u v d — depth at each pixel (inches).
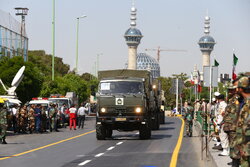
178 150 1128.2
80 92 5324.8
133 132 1903.3
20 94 2571.4
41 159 930.7
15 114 1920.5
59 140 1482.5
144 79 1488.7
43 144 1320.1
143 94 1462.8
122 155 1010.7
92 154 1032.8
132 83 1472.7
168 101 7534.5
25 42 3398.1
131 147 1214.9
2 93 2409.0
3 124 1348.4
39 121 1941.4
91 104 5531.5
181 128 2258.9
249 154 436.1
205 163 869.8
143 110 1457.9
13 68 2534.5
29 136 1713.8
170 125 2600.9
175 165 837.8
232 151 618.8
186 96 7190.0
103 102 1465.3
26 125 1941.4
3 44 2859.3
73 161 895.1
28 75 2564.0
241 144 449.1
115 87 1472.7
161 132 1915.6
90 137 1633.9
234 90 664.4
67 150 1131.3
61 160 912.9
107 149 1157.7
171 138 1553.9
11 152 1080.8
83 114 2380.7
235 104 652.7
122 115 1459.2
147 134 1492.4
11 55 3041.3
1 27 2812.5
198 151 1104.2
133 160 914.7
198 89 2763.3
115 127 1491.1
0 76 2522.1
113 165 834.8
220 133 898.7
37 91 2632.9
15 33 3132.4
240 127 470.6
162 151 1104.2
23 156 989.8
